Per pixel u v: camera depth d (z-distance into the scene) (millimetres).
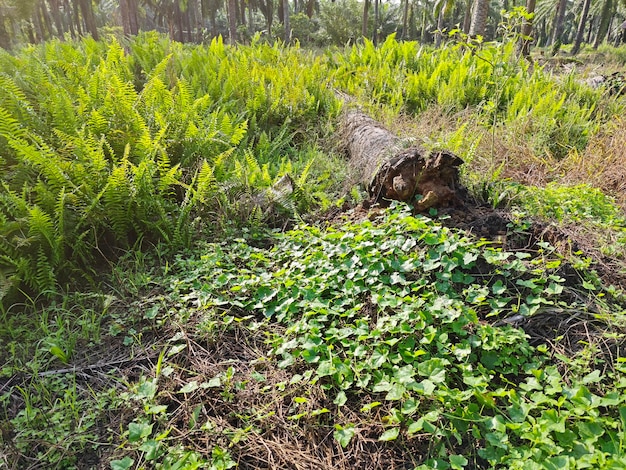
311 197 3596
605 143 4566
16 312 2578
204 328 2305
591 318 2213
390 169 3045
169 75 5590
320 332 2262
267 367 2170
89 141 3096
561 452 1619
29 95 4133
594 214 3115
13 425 1885
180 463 1654
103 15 44656
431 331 2037
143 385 1954
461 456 1632
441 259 2381
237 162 3582
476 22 10031
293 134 5102
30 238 2561
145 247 3158
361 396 1982
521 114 5121
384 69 7027
